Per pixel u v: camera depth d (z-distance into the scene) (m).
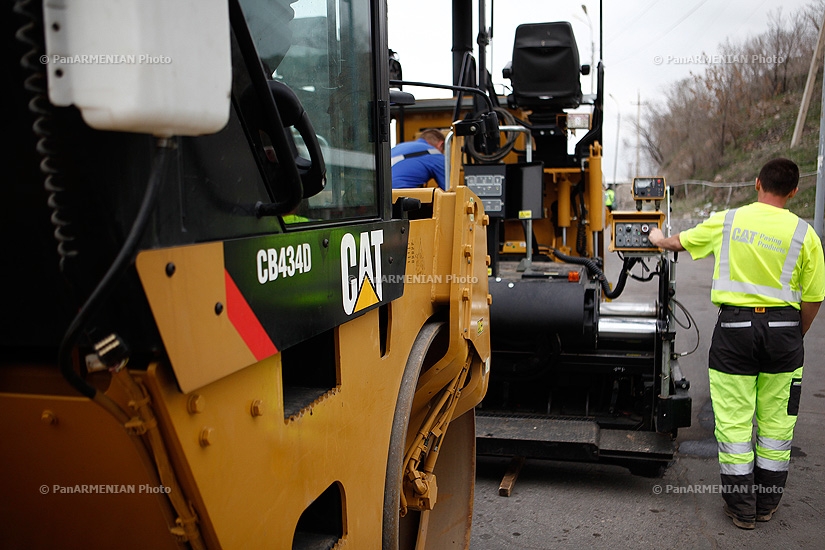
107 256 1.08
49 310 1.18
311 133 1.50
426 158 5.04
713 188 30.41
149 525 1.39
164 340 1.08
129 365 1.13
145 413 1.12
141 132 1.04
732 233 3.94
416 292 2.44
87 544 1.47
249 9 1.46
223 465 1.28
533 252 6.83
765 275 3.85
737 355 3.89
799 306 3.92
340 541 1.83
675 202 33.38
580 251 7.02
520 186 5.28
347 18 1.91
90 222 1.08
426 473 2.65
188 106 1.03
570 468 4.84
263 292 1.37
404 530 2.87
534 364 4.91
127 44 0.96
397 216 2.27
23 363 1.29
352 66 1.94
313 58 1.74
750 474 3.87
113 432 1.25
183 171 1.17
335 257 1.70
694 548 3.67
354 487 1.91
